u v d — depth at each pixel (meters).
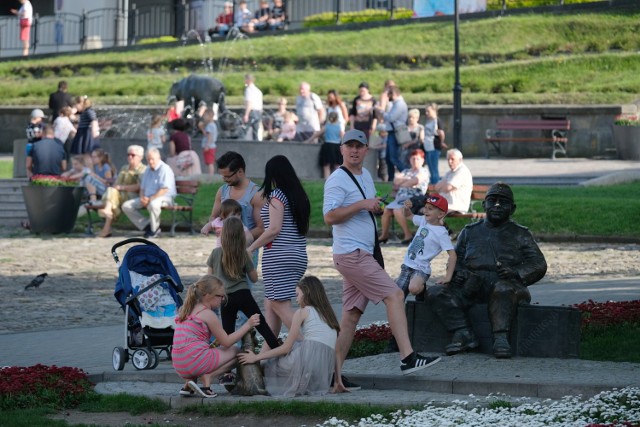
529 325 16.25
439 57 60.97
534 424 12.52
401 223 31.50
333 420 13.38
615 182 39.44
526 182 41.03
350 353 17.62
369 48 63.16
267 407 14.26
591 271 26.16
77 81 65.12
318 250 31.08
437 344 16.70
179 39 71.44
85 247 33.19
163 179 34.78
